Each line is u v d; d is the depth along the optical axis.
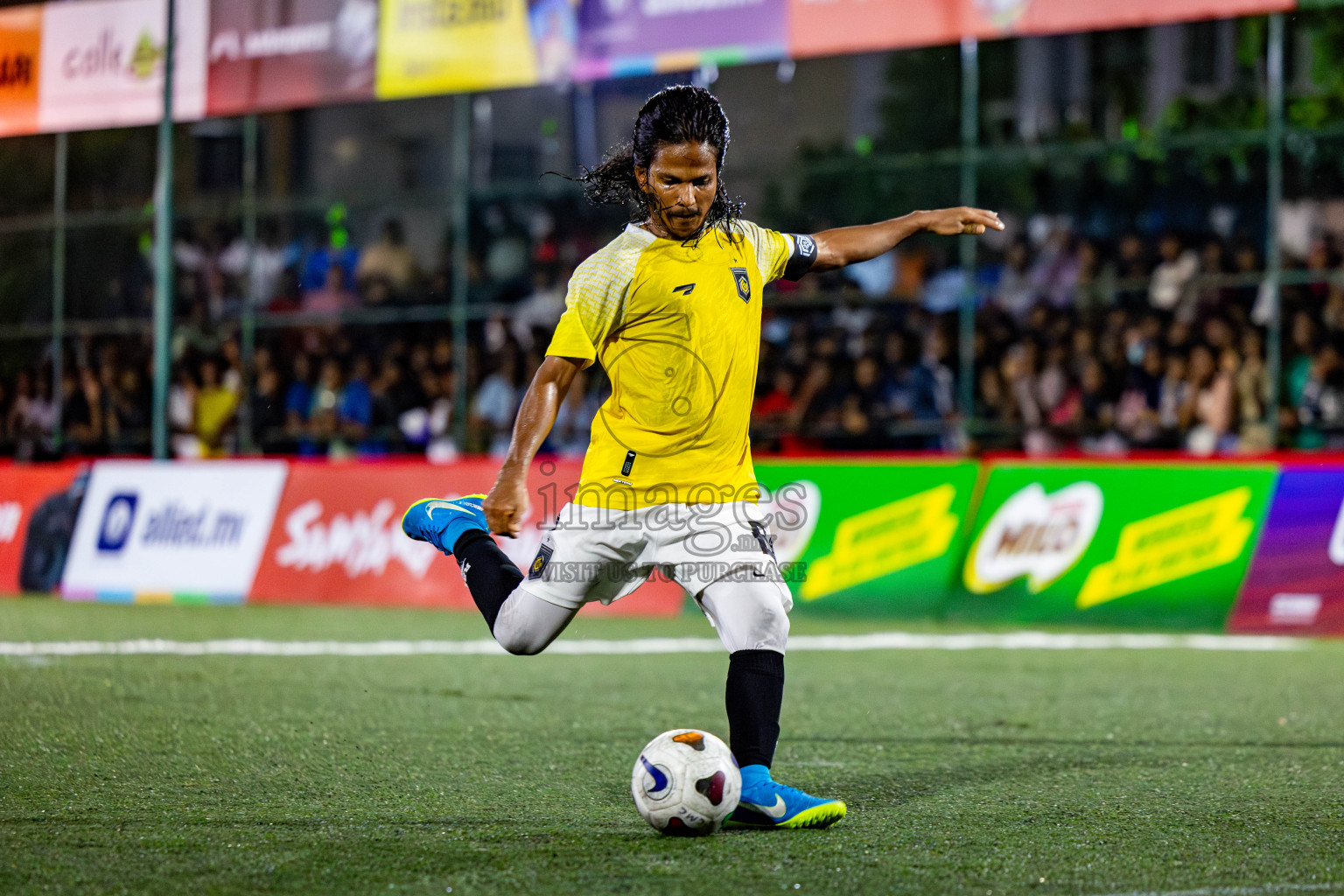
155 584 40.44
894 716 21.17
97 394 50.84
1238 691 23.88
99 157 50.69
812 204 52.38
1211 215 48.28
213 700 21.97
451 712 21.11
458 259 46.00
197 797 14.83
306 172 53.28
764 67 52.56
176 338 51.56
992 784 15.90
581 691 23.52
